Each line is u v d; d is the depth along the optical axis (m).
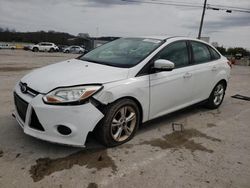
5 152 3.17
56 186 2.59
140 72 3.58
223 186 2.78
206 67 4.88
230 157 3.44
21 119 3.33
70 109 2.93
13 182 2.62
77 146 3.05
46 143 3.44
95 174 2.83
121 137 3.56
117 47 4.34
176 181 2.80
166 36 4.54
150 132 4.08
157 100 3.87
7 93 6.02
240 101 6.83
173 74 4.07
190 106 4.74
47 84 3.09
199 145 3.75
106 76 3.27
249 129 4.55
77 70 3.43
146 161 3.17
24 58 18.86
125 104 3.39
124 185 2.67
